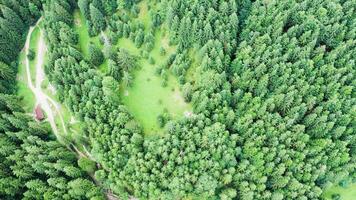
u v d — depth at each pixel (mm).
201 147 89188
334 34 97188
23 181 92188
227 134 88438
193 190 89125
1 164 92500
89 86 95125
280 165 87312
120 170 90875
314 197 89188
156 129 96812
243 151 90000
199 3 95875
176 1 96500
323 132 90812
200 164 87438
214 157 88062
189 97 96500
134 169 89500
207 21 95250
